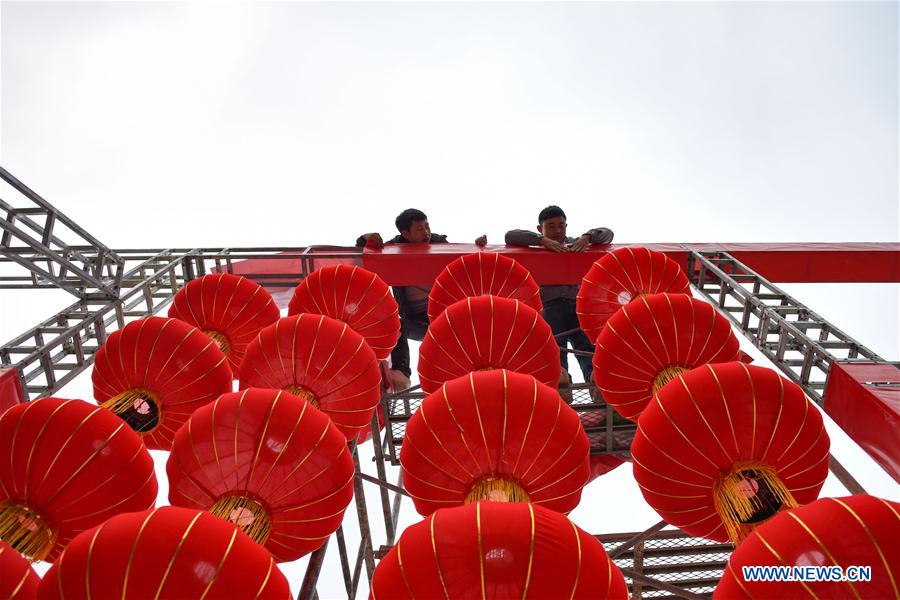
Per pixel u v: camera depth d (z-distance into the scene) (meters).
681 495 5.61
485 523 3.89
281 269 12.98
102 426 5.38
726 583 4.14
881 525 3.79
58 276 9.95
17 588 3.88
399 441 10.05
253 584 3.92
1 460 5.13
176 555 3.81
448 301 9.31
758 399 5.51
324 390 7.02
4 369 8.22
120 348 7.06
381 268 11.63
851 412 7.29
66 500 5.13
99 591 3.68
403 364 10.84
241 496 5.34
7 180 8.38
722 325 7.23
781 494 5.11
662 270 9.16
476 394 5.52
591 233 11.81
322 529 5.45
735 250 12.23
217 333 8.98
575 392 9.27
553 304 11.54
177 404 7.02
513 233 12.06
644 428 5.84
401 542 4.08
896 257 12.10
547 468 5.41
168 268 11.49
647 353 7.19
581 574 3.77
